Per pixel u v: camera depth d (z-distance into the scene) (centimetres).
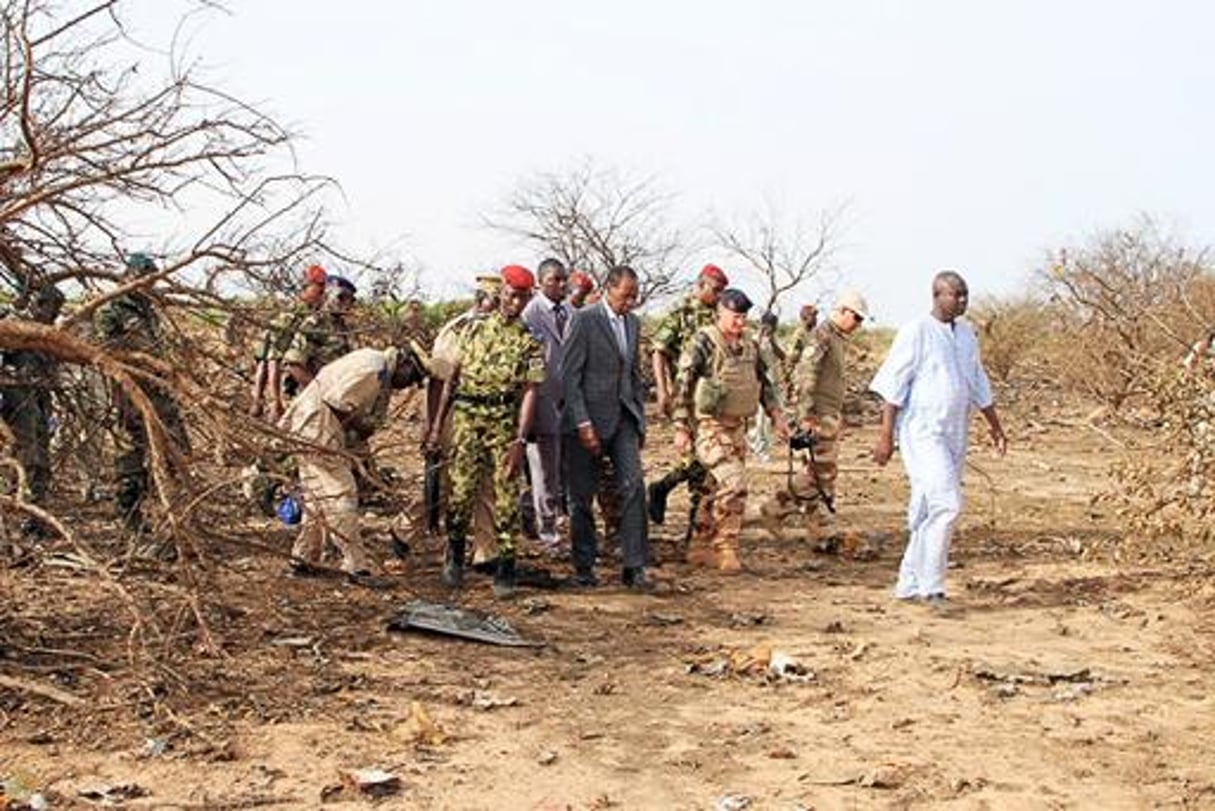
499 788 559
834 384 1112
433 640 777
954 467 923
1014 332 3036
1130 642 816
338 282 937
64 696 628
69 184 707
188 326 797
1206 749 621
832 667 750
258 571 888
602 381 934
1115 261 2603
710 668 736
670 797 555
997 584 976
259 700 652
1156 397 960
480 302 1020
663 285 2869
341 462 864
